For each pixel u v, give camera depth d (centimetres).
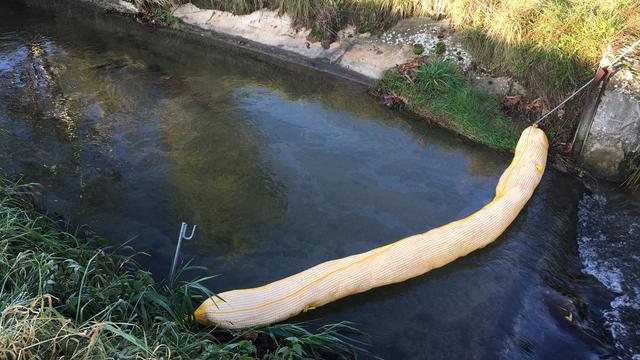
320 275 525
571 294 562
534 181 690
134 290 458
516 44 830
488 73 855
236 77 946
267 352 456
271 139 784
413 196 692
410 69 881
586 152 738
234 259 580
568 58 796
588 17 830
